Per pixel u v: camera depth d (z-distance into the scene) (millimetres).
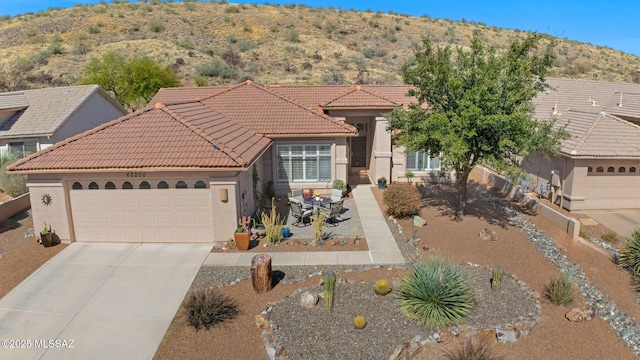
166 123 17266
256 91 25047
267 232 15656
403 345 9789
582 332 10891
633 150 19672
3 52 57625
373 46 69125
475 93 15883
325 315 10836
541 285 12977
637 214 19984
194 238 15844
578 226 16562
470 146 16562
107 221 15805
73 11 75688
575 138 20625
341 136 21234
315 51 63406
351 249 15328
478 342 10148
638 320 11680
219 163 14906
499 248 15641
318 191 22031
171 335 10375
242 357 9594
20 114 26266
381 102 23109
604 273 14266
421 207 20281
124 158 15242
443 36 75562
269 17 77625
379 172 23734
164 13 74938
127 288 12609
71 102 26969
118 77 41594
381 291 11617
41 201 15578
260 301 11727
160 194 15562
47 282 13000
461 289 10914
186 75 51000
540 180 22828
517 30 87875
